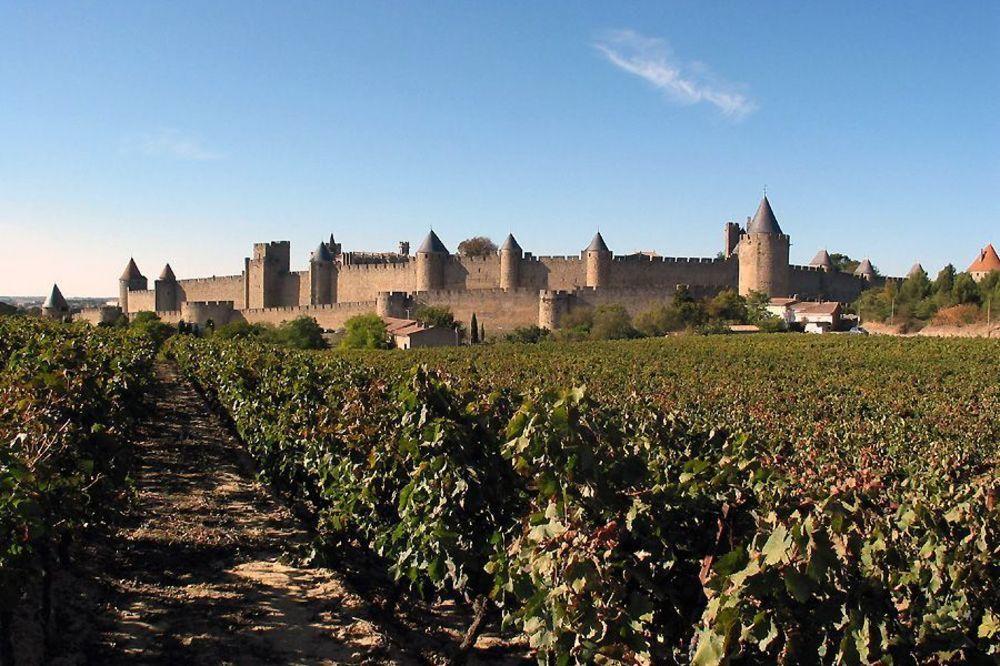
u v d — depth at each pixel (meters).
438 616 9.38
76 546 9.38
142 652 7.44
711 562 5.73
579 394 6.63
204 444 19.38
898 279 100.81
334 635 8.15
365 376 16.12
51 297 103.69
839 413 24.17
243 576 9.72
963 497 7.28
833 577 4.77
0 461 6.70
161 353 52.75
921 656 4.94
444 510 7.98
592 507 6.03
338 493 10.94
